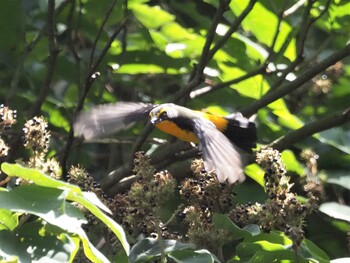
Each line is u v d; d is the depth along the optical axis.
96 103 11.70
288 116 10.83
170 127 7.53
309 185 9.30
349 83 11.63
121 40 11.63
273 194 7.28
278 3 10.97
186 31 11.58
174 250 6.97
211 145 6.84
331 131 10.40
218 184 7.68
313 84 11.50
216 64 11.41
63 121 11.66
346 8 11.33
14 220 6.05
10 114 7.11
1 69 11.96
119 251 7.55
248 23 11.24
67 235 6.08
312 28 12.14
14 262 5.69
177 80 12.13
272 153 7.32
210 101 11.71
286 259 7.42
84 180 7.55
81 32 12.22
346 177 10.12
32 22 12.13
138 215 7.48
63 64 11.73
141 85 12.42
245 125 7.82
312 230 10.04
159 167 10.28
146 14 11.46
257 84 11.28
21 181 6.25
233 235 7.49
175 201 9.89
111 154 11.96
